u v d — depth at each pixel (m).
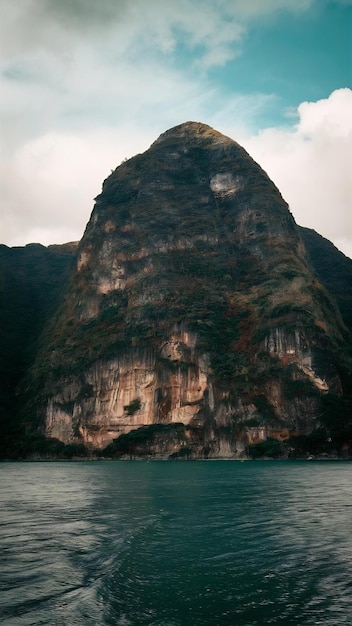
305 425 119.69
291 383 124.44
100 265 173.88
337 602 15.67
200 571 18.94
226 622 14.21
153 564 19.86
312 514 31.48
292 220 176.00
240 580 17.86
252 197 173.38
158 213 174.25
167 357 137.00
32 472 81.19
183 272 159.12
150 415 133.50
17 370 177.88
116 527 27.42
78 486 53.47
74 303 175.88
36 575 18.30
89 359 146.88
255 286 152.50
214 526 27.55
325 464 95.00
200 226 171.38
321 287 152.25
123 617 14.45
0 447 144.50
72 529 26.97
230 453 119.94
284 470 76.88
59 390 146.62
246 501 38.34
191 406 129.12
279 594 16.41
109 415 138.12
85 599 15.83
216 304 147.62
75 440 139.12
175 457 123.44
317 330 130.75
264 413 121.56
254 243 164.38
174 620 14.28
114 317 156.62
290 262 154.25
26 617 14.31
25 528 27.41
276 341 130.50
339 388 124.69
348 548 22.27
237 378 127.25
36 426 145.75
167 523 28.56
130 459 127.69
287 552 21.64
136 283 160.38
